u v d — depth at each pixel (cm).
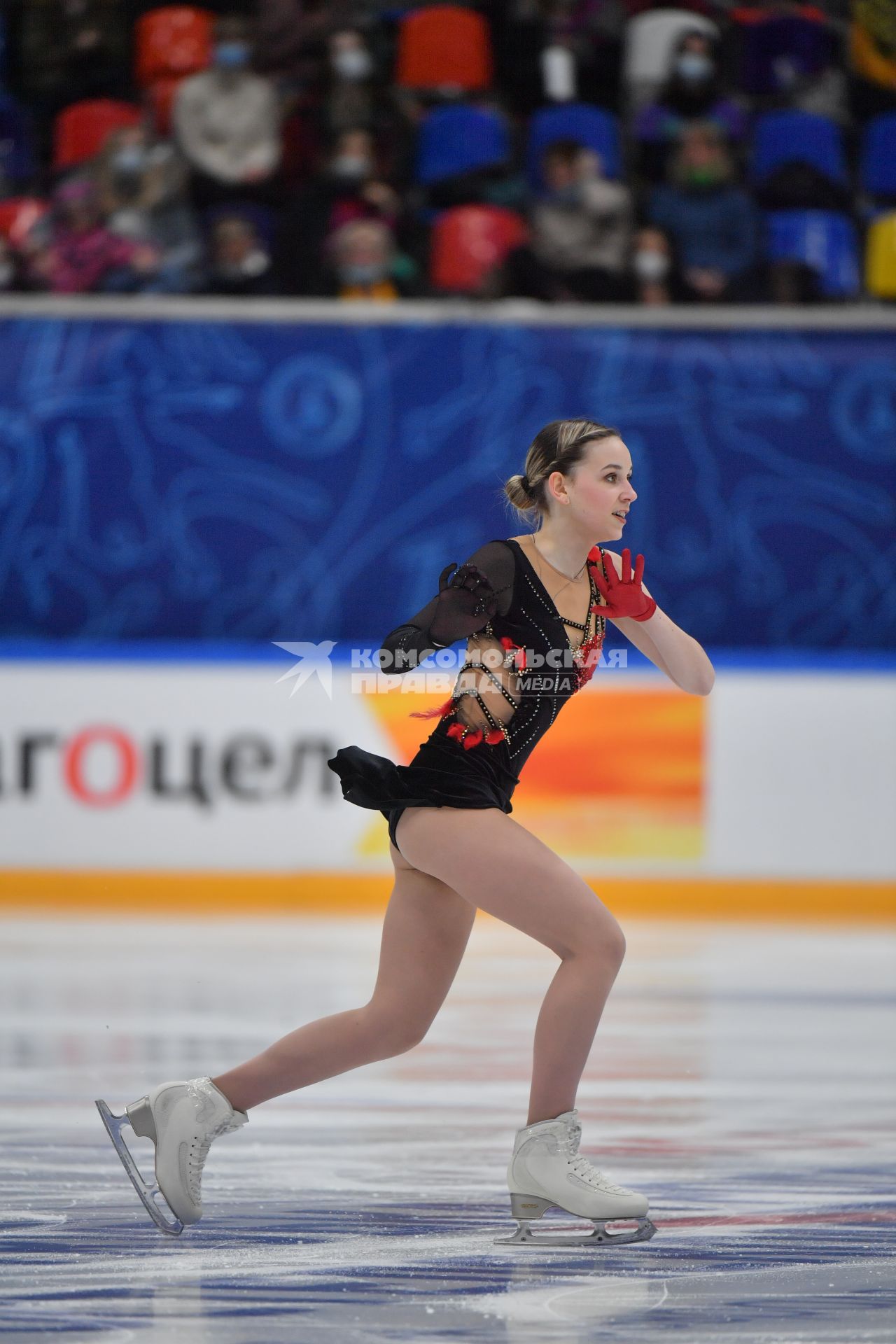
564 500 1042
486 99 4084
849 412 3575
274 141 3862
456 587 1016
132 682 3312
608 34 4141
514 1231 1044
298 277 3756
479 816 1015
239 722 3316
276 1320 838
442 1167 1243
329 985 2256
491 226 3766
